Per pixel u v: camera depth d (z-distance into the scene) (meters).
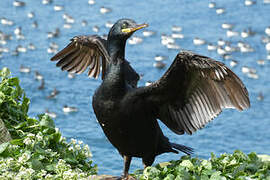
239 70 27.25
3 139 9.02
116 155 15.27
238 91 7.80
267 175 8.12
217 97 8.02
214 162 8.67
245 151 17.69
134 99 7.95
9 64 26.23
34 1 37.44
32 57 27.27
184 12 35.12
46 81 23.73
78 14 34.31
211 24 33.53
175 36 30.98
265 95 23.81
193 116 8.30
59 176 8.06
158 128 8.46
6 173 7.73
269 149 18.12
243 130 19.66
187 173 7.77
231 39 31.83
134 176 8.78
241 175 8.14
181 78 7.92
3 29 31.91
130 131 8.11
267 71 27.31
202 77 7.94
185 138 18.23
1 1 37.03
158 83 7.89
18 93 10.31
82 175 8.03
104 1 36.69
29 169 7.77
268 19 34.44
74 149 9.38
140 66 26.14
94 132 17.31
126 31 8.07
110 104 7.96
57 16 34.41
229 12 35.69
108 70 8.09
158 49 28.97
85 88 22.84
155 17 33.91
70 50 9.55
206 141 18.20
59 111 20.16
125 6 35.81
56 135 9.22
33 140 8.84
